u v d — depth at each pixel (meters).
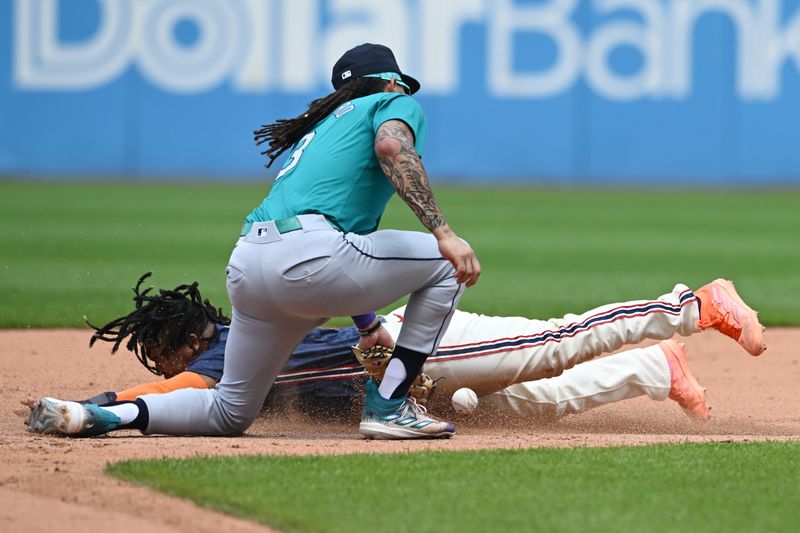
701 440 14.98
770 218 60.44
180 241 46.88
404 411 14.91
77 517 10.91
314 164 14.12
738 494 11.57
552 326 16.23
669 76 72.31
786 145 72.56
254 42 71.62
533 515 10.72
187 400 15.06
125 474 12.36
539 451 13.67
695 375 22.92
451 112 73.12
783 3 71.06
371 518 10.64
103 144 72.94
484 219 58.34
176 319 16.23
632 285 36.97
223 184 71.12
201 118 72.69
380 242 13.98
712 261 44.16
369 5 71.12
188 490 11.66
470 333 16.14
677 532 10.24
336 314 14.19
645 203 66.62
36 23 71.81
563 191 72.00
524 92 73.06
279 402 16.64
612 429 16.94
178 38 72.19
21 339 25.27
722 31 71.44
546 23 72.31
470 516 10.69
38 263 40.03
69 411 14.53
